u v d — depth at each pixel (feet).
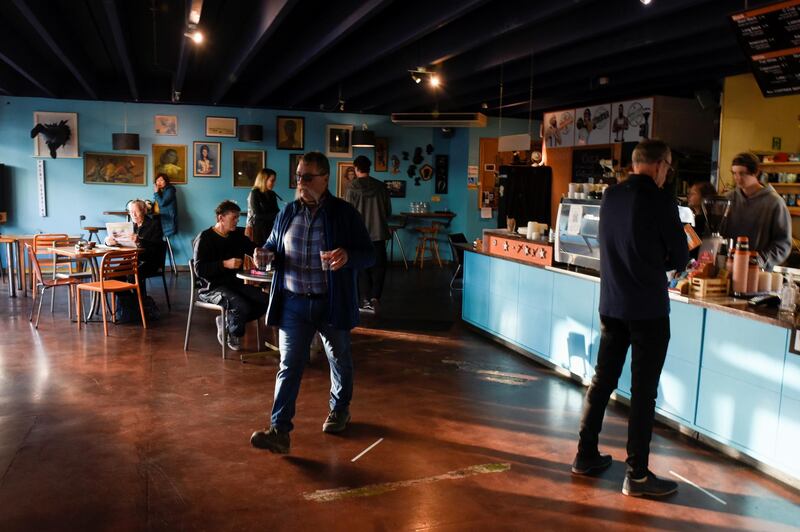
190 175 36.60
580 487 10.84
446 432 13.16
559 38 20.33
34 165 34.37
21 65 25.20
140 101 35.09
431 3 17.26
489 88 32.14
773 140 27.02
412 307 26.86
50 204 34.81
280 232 11.91
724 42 20.57
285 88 36.01
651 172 10.51
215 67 31.04
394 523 9.56
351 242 11.87
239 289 18.83
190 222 36.86
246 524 9.46
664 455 12.21
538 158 35.35
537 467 11.59
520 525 9.59
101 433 12.78
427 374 17.21
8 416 13.60
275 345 19.80
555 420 13.94
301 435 12.85
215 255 18.67
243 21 22.00
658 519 9.84
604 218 10.75
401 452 12.12
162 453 11.88
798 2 13.85
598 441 12.45
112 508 9.84
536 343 18.48
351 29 17.74
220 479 10.87
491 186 40.11
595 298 15.75
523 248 19.27
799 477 10.71
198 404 14.56
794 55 14.80
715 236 13.51
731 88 25.85
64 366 17.37
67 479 10.77
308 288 11.61
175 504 10.01
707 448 12.56
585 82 29.86
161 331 21.65
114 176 35.53
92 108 34.88
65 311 24.81
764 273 12.79
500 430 13.33
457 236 32.71
